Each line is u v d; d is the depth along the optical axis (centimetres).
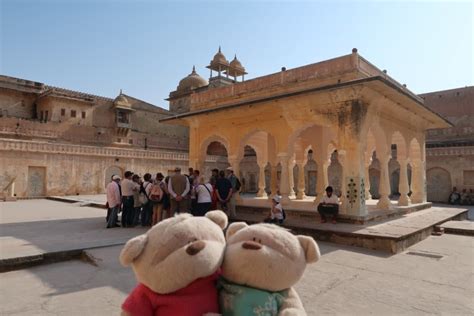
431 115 1273
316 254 199
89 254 600
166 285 167
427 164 2325
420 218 1020
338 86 849
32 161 2083
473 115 2627
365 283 475
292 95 941
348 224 863
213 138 1354
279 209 885
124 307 177
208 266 169
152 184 948
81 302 400
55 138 2950
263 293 180
